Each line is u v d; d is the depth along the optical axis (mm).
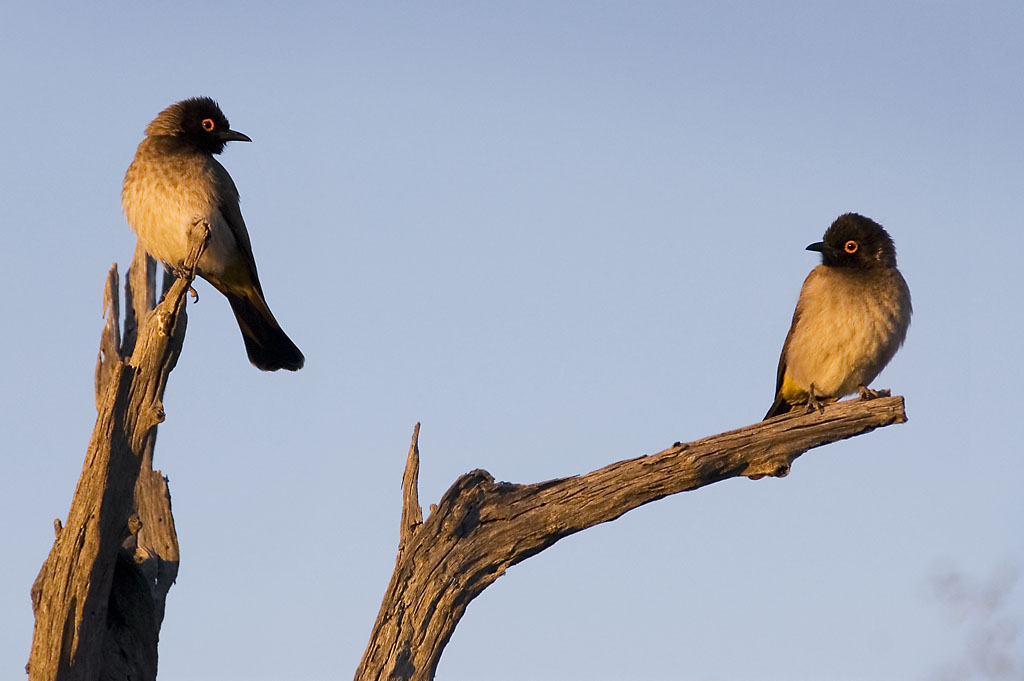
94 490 10383
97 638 10797
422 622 11414
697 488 11695
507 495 11656
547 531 11555
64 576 10477
